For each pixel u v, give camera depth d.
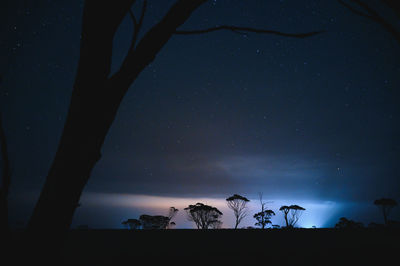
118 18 1.01
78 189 0.86
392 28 1.04
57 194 0.83
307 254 10.88
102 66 0.96
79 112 0.91
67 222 0.84
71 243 12.60
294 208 30.17
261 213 31.89
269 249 11.96
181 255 10.74
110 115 0.94
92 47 0.96
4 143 0.90
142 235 16.17
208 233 17.66
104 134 0.94
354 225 28.64
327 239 14.88
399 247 12.05
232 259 10.18
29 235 0.79
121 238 14.79
